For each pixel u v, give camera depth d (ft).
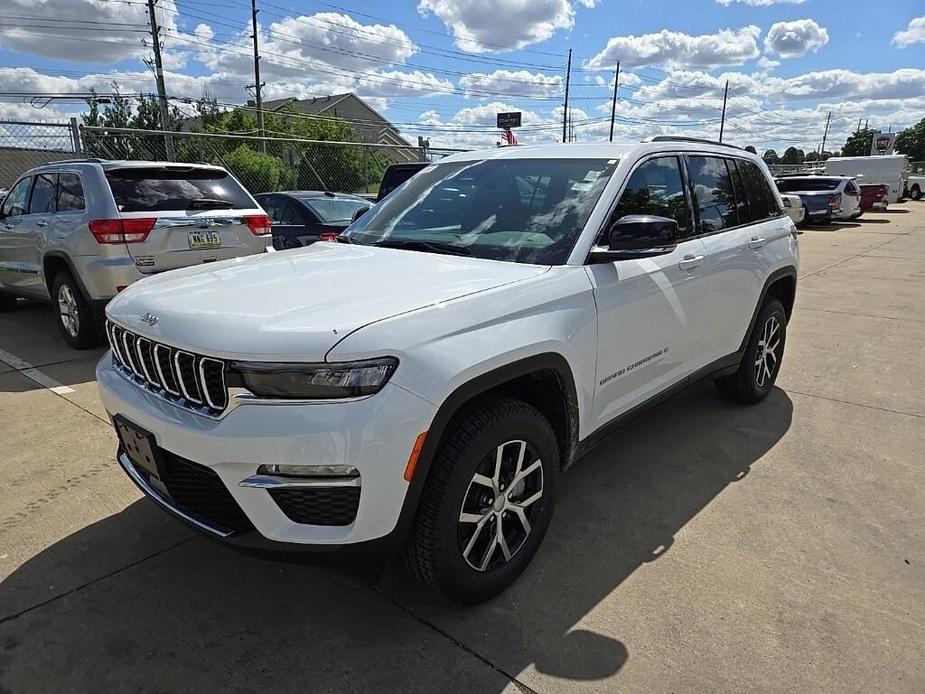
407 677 7.15
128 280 18.35
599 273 9.34
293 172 49.06
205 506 7.36
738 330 13.52
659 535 9.93
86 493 11.00
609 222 9.81
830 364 18.88
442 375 6.93
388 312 7.09
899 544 9.70
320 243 11.57
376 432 6.52
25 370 17.78
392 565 9.17
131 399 7.82
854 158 100.78
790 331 22.86
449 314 7.36
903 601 8.41
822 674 7.20
